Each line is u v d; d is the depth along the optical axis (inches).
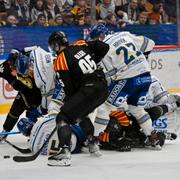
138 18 502.9
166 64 446.9
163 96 270.7
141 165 208.1
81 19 475.2
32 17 458.0
